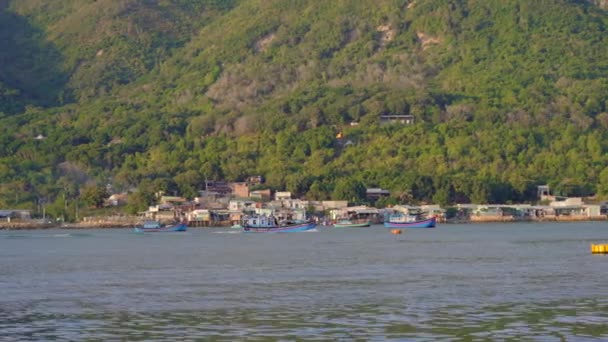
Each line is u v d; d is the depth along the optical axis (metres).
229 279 156.62
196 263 187.75
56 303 129.88
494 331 106.50
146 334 107.69
